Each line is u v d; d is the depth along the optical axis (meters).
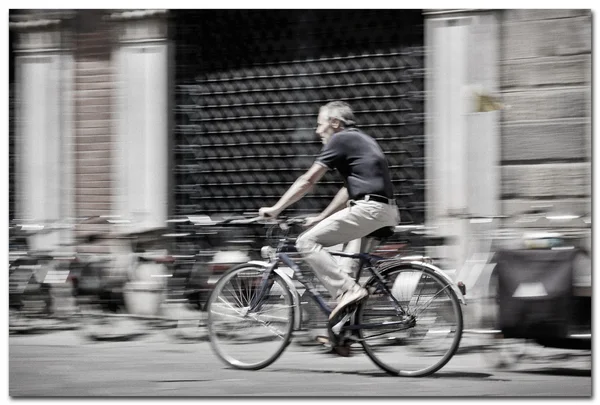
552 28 9.84
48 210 11.77
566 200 9.82
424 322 7.75
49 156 11.80
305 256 7.65
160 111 11.42
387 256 9.37
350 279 7.62
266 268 8.04
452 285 7.69
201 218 10.66
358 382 7.66
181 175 11.52
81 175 11.71
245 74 11.41
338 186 11.11
